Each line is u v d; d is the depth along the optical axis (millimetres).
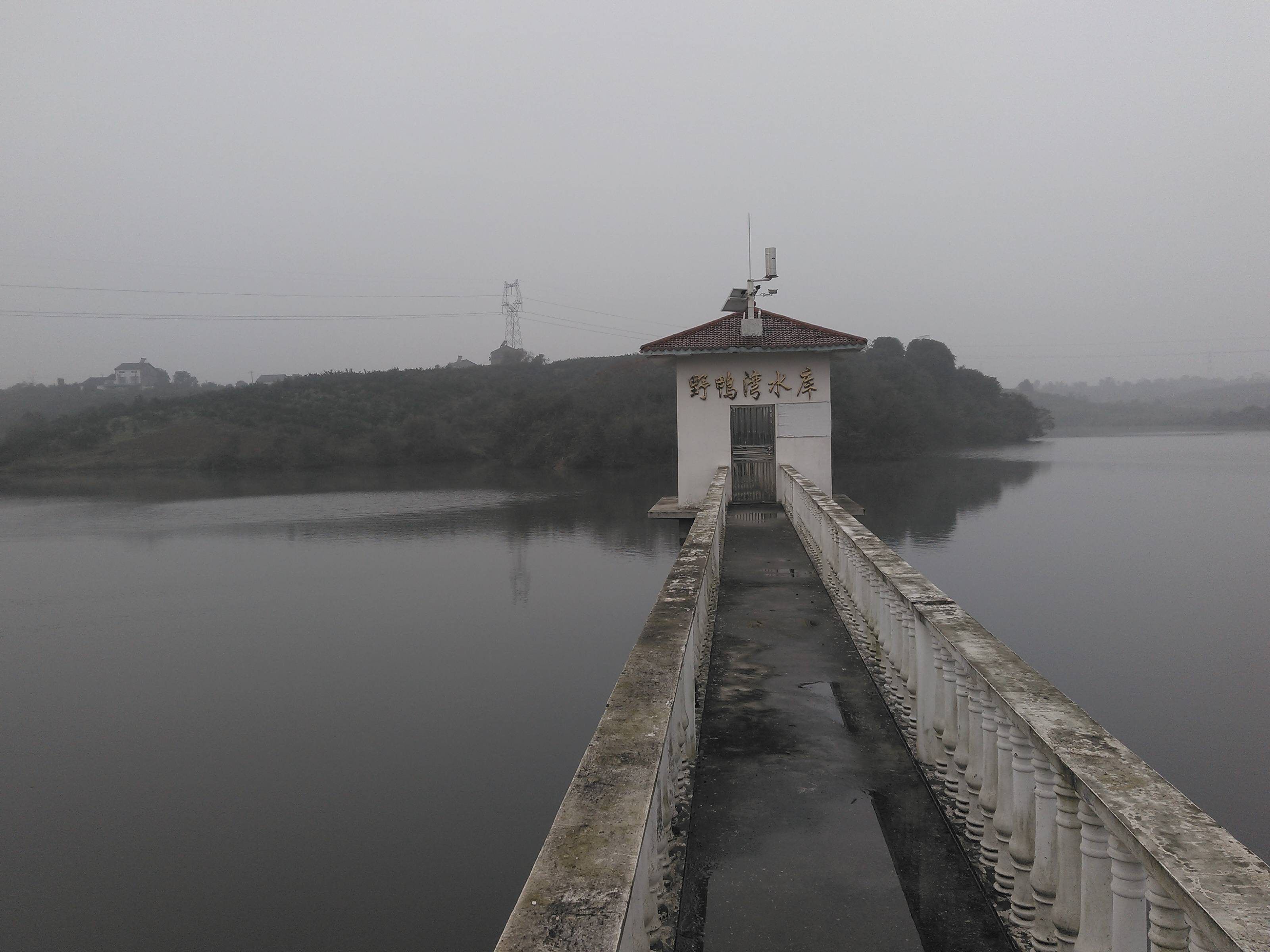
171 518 40188
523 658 18328
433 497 46000
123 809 11516
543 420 61625
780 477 19156
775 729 5469
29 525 38469
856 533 7922
